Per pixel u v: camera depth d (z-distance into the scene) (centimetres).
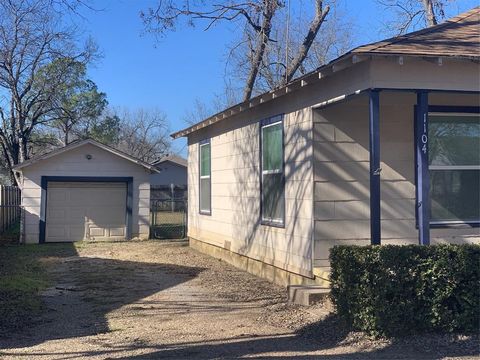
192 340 659
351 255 640
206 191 1563
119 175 2120
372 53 689
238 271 1245
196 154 1677
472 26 880
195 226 1694
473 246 634
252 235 1182
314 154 885
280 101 1026
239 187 1263
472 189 909
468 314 623
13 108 3186
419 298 619
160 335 689
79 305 892
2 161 3856
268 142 1098
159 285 1080
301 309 800
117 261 1466
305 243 912
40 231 2031
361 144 898
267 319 767
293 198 965
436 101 892
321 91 857
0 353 605
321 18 1908
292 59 2141
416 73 724
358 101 899
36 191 2041
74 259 1522
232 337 670
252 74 1992
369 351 580
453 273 623
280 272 1042
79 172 2086
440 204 900
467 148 909
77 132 4428
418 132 729
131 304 897
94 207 2112
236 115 1279
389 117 907
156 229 2317
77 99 3938
